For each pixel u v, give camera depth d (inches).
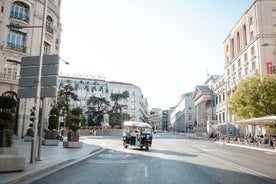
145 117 6003.9
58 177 344.8
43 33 475.2
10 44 1300.4
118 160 553.0
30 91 457.1
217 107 2687.0
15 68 1322.6
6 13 1295.5
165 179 343.0
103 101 3046.3
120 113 3107.8
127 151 785.6
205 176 370.3
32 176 346.0
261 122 1200.8
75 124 826.2
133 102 4156.0
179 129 5703.7
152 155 677.9
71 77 3540.8
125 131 930.7
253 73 1700.3
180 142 1533.0
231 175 384.2
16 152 497.0
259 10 1696.6
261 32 1663.4
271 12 1684.3
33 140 437.1
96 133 2271.2
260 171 436.1
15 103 554.3
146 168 441.1
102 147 926.4
